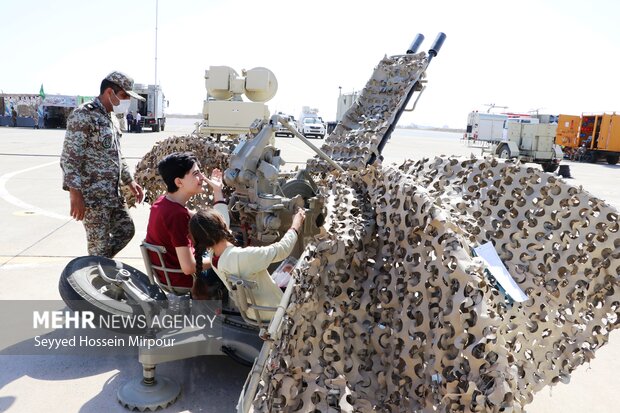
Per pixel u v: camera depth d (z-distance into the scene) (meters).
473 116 32.91
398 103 4.34
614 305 2.92
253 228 3.50
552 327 2.78
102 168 3.98
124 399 3.01
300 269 2.42
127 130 33.41
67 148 3.81
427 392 2.23
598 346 2.86
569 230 2.98
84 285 3.43
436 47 4.61
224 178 3.37
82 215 3.90
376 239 2.73
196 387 3.23
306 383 2.30
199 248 2.79
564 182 3.04
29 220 7.34
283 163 3.57
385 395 2.43
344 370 2.43
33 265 5.32
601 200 2.97
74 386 3.20
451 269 2.19
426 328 2.27
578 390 3.45
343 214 2.76
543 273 2.92
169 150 4.91
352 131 4.45
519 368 2.50
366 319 2.55
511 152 21.44
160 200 3.29
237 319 3.24
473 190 3.14
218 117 7.98
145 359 3.05
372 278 2.61
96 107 3.94
